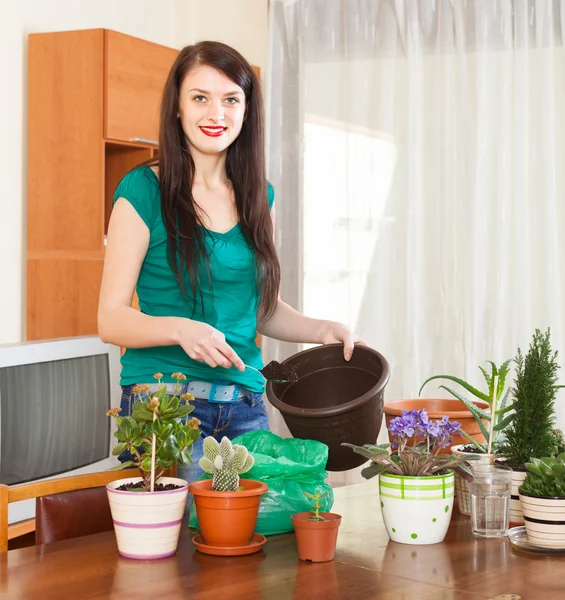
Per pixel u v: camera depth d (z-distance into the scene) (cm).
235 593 107
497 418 163
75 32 395
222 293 173
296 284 454
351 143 440
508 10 407
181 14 491
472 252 413
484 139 412
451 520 149
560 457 133
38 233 407
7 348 276
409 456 134
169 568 118
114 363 319
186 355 170
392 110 434
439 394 424
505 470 137
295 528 123
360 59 438
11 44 403
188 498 158
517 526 146
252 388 177
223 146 167
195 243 167
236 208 176
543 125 398
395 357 434
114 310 159
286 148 456
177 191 168
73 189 398
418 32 426
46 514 144
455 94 420
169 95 169
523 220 405
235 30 482
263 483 132
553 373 149
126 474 155
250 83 173
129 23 465
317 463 141
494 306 411
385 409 174
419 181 427
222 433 173
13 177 406
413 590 108
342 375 174
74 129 396
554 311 398
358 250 439
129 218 166
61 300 402
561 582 112
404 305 431
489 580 113
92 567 118
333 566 119
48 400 291
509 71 409
